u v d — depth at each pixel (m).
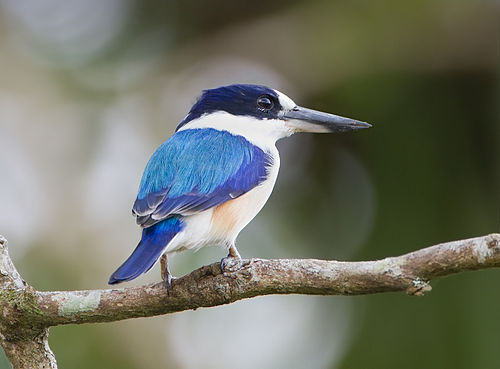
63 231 11.91
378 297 10.41
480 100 12.12
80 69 13.34
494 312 9.74
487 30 12.48
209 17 13.86
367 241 11.26
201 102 8.41
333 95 12.88
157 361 10.53
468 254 5.02
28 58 13.34
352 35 13.02
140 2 13.66
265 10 13.91
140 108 13.23
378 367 10.12
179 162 7.07
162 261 6.55
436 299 10.05
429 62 12.41
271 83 13.38
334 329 10.84
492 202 11.15
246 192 7.25
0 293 6.02
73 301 5.98
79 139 12.87
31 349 6.18
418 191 11.28
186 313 10.96
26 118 12.86
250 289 5.77
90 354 10.09
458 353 9.77
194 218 6.85
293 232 11.83
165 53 13.67
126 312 6.02
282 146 12.32
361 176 11.73
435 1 12.74
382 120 12.09
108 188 12.55
